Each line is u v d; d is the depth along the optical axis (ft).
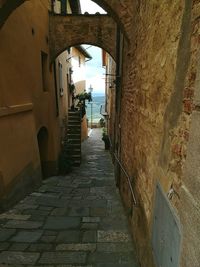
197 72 3.86
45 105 22.24
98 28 23.76
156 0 7.72
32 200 15.67
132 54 13.20
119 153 19.57
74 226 12.17
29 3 17.85
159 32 7.23
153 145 7.58
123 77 17.85
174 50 5.68
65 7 26.63
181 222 4.31
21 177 15.48
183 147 4.80
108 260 9.30
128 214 12.60
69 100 39.65
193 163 3.81
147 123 8.68
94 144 46.55
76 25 23.84
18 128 15.37
